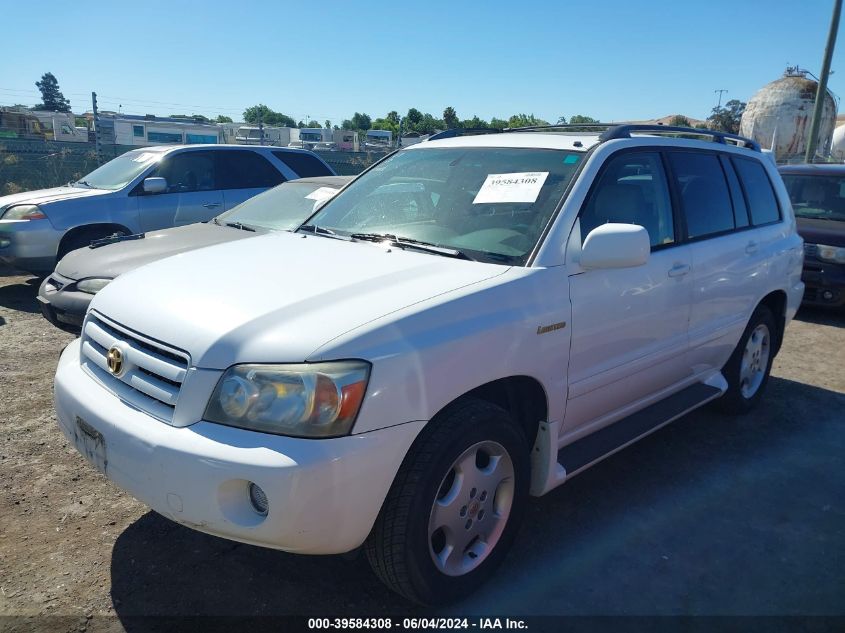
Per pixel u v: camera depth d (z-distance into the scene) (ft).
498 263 9.95
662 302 11.94
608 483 12.90
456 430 8.39
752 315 15.55
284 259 10.35
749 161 15.79
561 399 10.19
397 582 8.42
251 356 7.72
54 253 25.38
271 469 7.19
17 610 8.84
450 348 8.38
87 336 9.73
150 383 8.28
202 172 28.37
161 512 7.94
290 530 7.33
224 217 22.57
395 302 8.50
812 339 23.95
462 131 14.75
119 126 80.74
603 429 11.87
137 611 8.91
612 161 11.49
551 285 9.80
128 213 26.40
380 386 7.72
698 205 13.47
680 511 11.94
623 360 11.37
